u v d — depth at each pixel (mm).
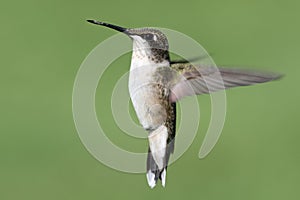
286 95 13438
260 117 13133
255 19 14742
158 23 14531
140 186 11445
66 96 13094
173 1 14773
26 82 13312
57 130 12562
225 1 14875
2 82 13352
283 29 14711
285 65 14094
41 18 14383
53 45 13961
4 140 12484
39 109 12984
